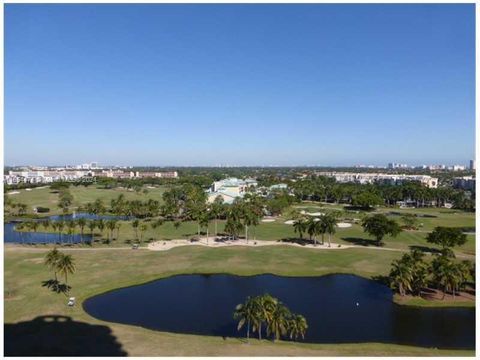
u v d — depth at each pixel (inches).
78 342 2960.1
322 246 6417.3
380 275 4913.9
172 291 4419.3
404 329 3459.6
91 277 4645.7
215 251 6038.4
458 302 4015.8
